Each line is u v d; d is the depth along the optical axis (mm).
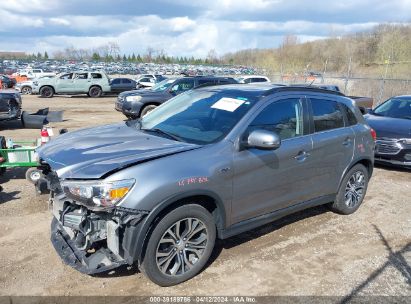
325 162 4645
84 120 14609
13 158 5844
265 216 4113
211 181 3443
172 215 3293
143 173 3129
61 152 3568
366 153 5270
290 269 3842
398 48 44688
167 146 3592
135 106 12797
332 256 4133
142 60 121438
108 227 3119
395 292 3512
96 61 107000
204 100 4418
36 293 3326
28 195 5594
